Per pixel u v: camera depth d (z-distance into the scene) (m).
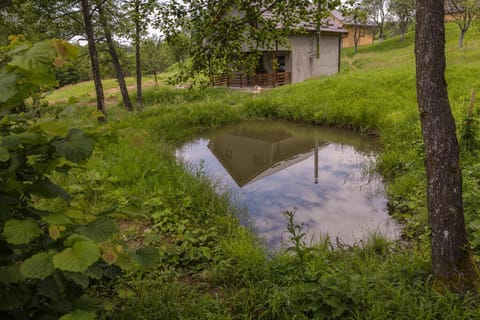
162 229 5.01
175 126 13.01
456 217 3.26
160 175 7.02
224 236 5.02
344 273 3.55
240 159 10.19
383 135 10.32
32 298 2.07
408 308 3.12
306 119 13.73
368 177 7.95
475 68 15.57
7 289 1.98
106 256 1.90
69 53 1.80
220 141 12.36
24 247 1.97
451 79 14.17
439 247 3.33
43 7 12.31
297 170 8.81
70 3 12.75
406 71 17.09
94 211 5.02
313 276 3.54
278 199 6.97
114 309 3.17
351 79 17.45
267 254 4.68
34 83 1.79
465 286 3.24
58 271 1.96
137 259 2.25
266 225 5.87
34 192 2.07
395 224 5.68
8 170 1.85
